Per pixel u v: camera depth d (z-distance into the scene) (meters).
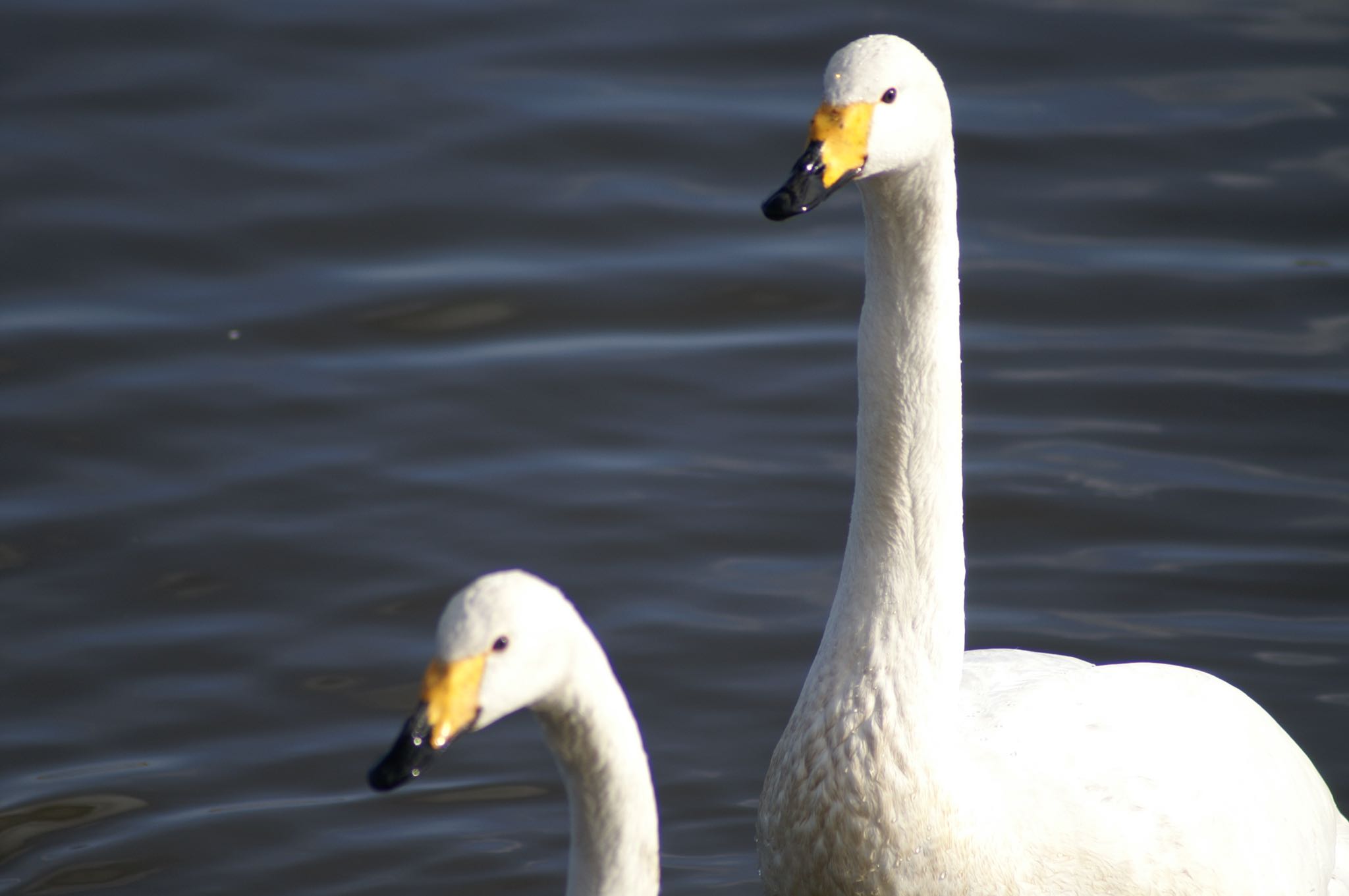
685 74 17.66
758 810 9.39
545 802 10.62
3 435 13.47
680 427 13.78
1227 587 12.13
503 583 6.34
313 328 14.80
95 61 17.69
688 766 10.77
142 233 15.70
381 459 13.38
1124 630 11.78
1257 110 16.94
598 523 12.78
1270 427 13.55
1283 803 9.38
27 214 15.81
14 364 14.19
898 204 8.17
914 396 8.45
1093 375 14.17
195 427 13.66
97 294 15.05
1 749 10.79
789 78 17.56
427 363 14.45
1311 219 15.66
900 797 8.49
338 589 12.17
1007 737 8.86
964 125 16.84
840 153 7.79
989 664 9.60
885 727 8.52
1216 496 12.92
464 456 13.45
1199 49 17.89
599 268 15.48
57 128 16.80
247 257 15.52
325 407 13.91
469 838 10.24
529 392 14.14
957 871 8.47
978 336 14.62
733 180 16.34
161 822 10.27
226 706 11.21
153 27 18.20
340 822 10.34
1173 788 8.91
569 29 18.39
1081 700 9.21
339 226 15.87
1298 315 14.70
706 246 15.70
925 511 8.52
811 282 15.31
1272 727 9.80
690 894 9.84
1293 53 17.80
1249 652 11.57
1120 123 16.86
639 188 16.28
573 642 6.48
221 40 18.08
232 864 9.97
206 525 12.72
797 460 13.42
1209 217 15.77
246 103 17.22
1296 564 12.29
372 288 15.23
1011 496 12.99
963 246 15.61
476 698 6.23
